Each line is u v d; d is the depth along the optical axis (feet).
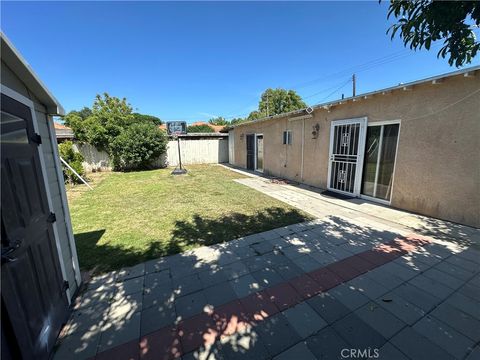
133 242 11.89
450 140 13.46
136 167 42.04
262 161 36.14
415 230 12.88
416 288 8.03
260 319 6.76
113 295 7.90
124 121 42.65
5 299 4.27
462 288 8.00
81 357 5.63
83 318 6.89
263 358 5.55
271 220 14.88
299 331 6.31
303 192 22.80
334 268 9.33
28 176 5.65
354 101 19.29
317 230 13.15
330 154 22.44
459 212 13.52
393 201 17.16
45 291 5.87
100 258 10.32
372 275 8.82
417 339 6.00
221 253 10.66
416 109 14.97
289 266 9.53
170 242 11.84
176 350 5.79
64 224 7.68
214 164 49.49
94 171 40.04
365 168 19.29
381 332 6.23
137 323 6.67
